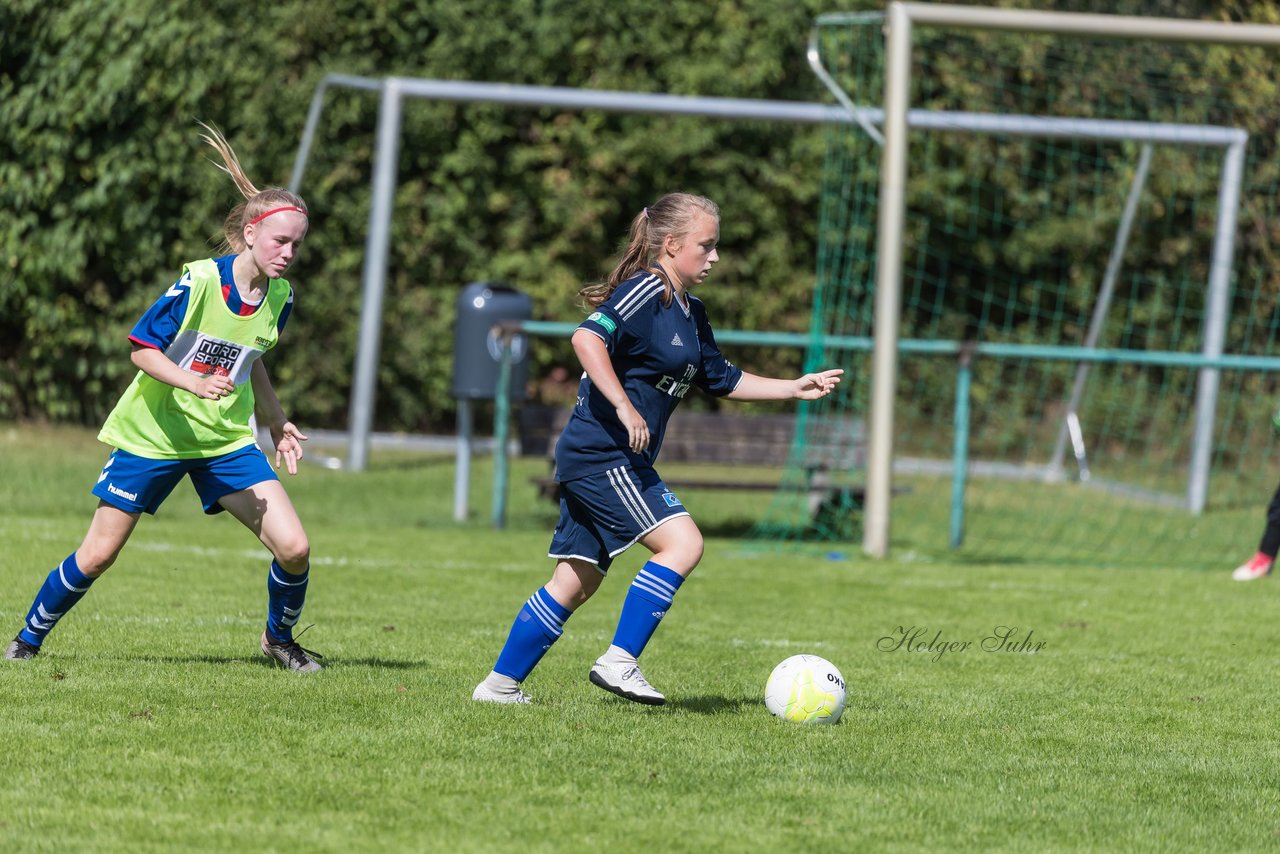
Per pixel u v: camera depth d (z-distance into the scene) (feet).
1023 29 109.60
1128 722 56.08
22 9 160.66
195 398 55.67
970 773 46.83
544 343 183.73
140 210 166.50
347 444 179.11
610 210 184.65
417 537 115.34
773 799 42.52
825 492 128.06
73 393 173.88
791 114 144.15
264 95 171.83
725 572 101.96
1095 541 132.46
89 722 48.37
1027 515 147.74
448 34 177.06
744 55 181.68
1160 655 72.43
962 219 189.16
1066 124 147.43
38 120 161.38
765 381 54.44
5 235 163.94
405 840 37.40
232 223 55.31
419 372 181.16
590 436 50.70
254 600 78.38
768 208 184.24
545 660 64.75
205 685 54.80
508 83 180.45
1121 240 162.40
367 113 175.94
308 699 52.90
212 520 119.85
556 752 46.70
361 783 42.39
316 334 179.01
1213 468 184.24
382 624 73.05
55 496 126.31
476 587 88.89
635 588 51.24
